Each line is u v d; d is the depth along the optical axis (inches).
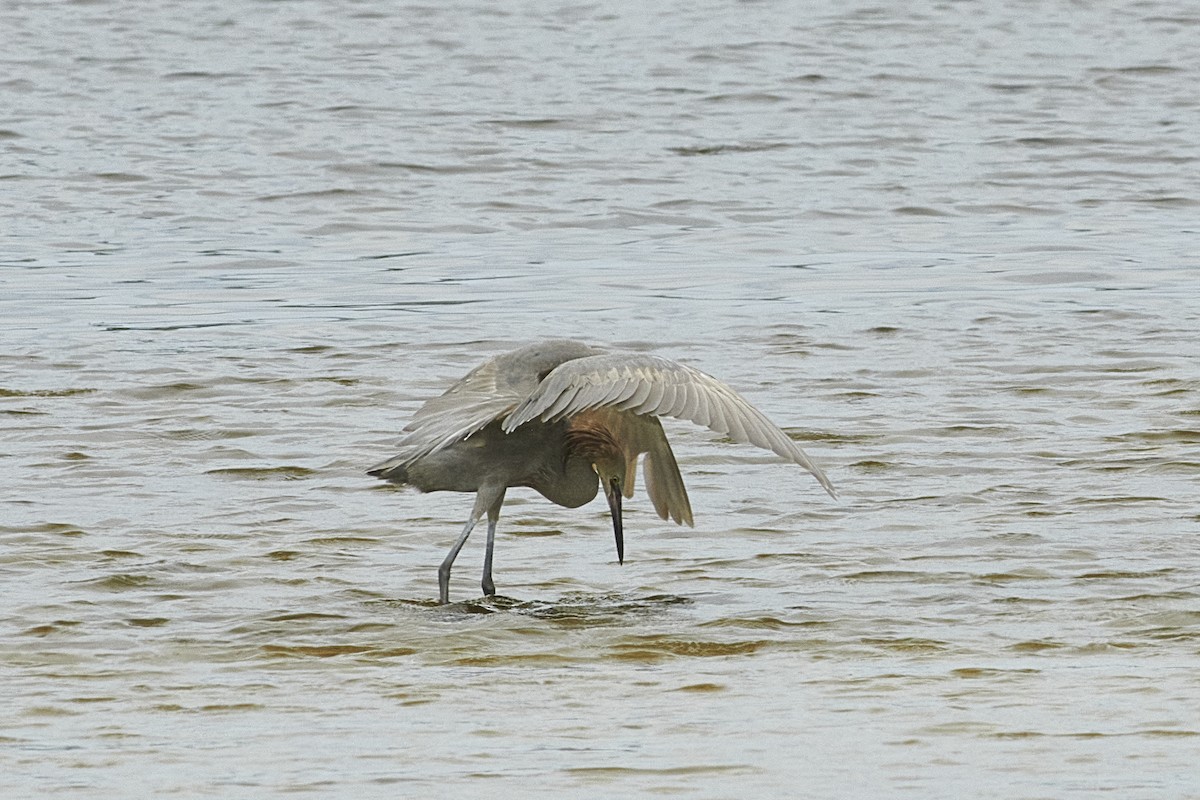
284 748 348.5
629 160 1269.7
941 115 1443.2
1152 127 1397.6
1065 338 781.3
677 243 1035.3
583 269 963.3
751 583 468.8
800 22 1883.6
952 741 350.0
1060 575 468.8
